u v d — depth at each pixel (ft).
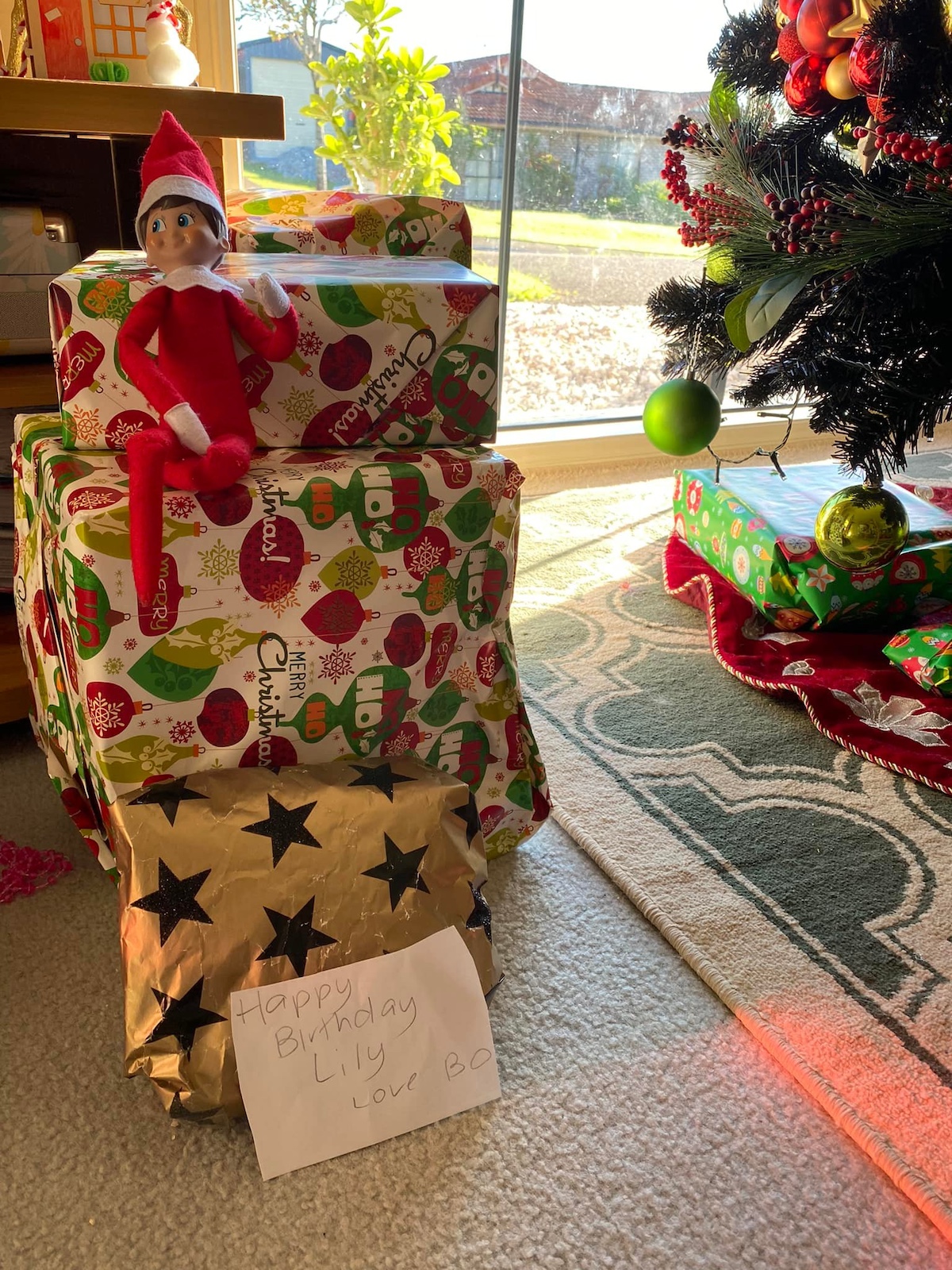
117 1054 2.46
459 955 2.42
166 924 2.23
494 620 2.87
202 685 2.44
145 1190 2.13
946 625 4.25
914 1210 2.16
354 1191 2.14
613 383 7.38
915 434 3.24
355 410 2.69
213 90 3.68
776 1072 2.48
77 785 3.01
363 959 2.33
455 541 2.67
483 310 2.74
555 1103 2.36
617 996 2.68
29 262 3.73
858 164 3.39
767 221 3.08
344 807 2.46
